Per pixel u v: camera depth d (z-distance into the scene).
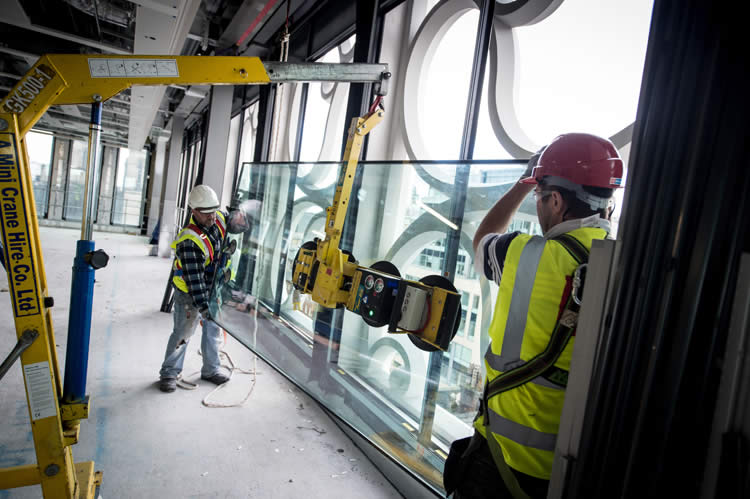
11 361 1.18
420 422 2.36
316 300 1.88
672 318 0.71
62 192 14.29
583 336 0.86
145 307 4.86
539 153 1.18
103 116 9.52
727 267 0.67
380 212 3.02
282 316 3.70
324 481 2.06
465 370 2.21
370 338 3.07
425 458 2.15
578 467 0.83
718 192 0.67
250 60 1.42
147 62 1.29
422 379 2.65
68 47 5.04
